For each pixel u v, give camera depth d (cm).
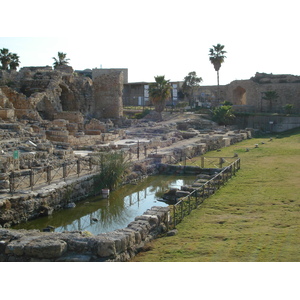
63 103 6400
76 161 2875
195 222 1888
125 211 2456
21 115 4659
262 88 8800
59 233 1500
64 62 8062
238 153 4366
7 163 2402
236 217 1917
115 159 2914
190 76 9575
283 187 2517
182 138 5419
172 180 3312
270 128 7306
